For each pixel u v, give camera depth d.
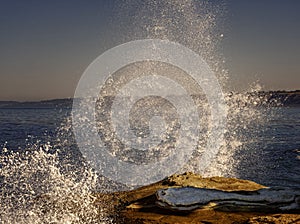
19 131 34.25
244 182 8.59
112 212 7.58
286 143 23.69
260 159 18.70
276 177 15.41
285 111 53.66
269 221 6.29
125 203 7.91
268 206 7.12
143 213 7.24
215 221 6.62
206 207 7.11
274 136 26.72
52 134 29.03
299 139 25.28
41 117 59.47
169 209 7.17
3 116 73.88
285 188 7.54
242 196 7.26
